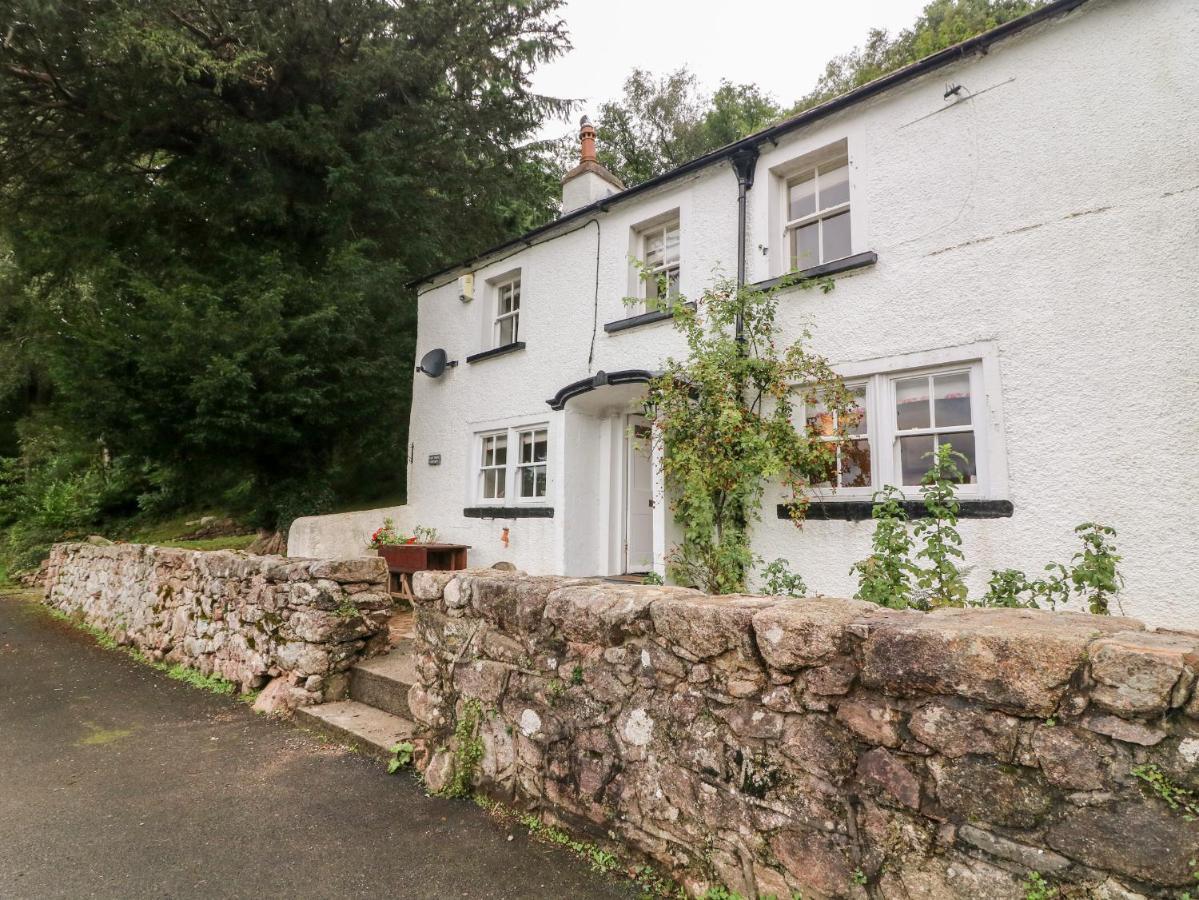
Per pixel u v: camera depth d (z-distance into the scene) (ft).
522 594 11.22
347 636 17.25
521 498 29.35
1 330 53.62
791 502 19.51
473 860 9.68
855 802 7.04
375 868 9.57
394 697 15.66
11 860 10.08
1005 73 17.72
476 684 11.85
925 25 54.29
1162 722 5.47
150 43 28.32
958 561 16.90
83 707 18.19
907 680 6.76
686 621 8.76
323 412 34.47
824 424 19.86
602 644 9.88
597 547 28.04
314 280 34.68
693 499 20.27
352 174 37.01
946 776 6.47
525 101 44.37
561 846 9.87
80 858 10.11
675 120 74.43
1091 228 15.96
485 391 31.60
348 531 32.24
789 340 20.90
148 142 36.40
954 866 6.32
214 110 35.50
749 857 7.80
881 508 14.55
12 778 13.29
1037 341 16.40
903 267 18.88
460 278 33.68
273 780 12.85
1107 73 16.19
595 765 9.70
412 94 39.73
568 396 26.71
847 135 20.51
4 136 33.76
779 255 22.04
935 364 17.93
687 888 8.32
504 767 11.18
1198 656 5.41
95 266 35.50
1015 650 6.17
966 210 17.92
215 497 39.65
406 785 12.39
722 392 20.16
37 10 26.96
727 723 8.22
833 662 7.36
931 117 18.88
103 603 30.32
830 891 7.07
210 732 15.84
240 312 31.91
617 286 26.58
